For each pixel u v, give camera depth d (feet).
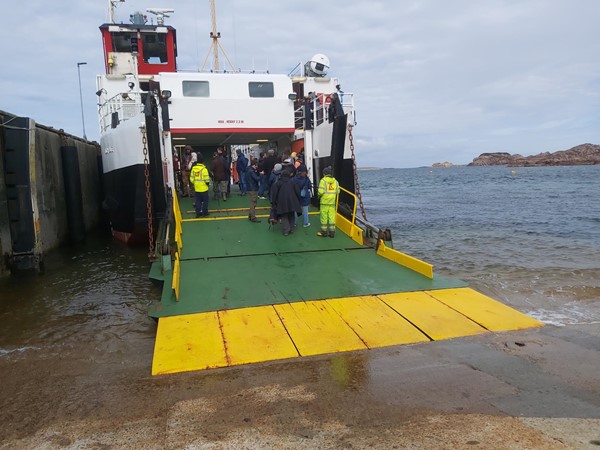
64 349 18.90
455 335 17.37
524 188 169.37
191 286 22.53
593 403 12.02
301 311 19.44
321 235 31.86
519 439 10.29
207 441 10.79
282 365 15.16
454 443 10.24
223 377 14.42
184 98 41.09
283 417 11.81
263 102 42.65
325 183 31.40
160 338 17.02
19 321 23.00
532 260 38.83
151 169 34.71
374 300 20.68
